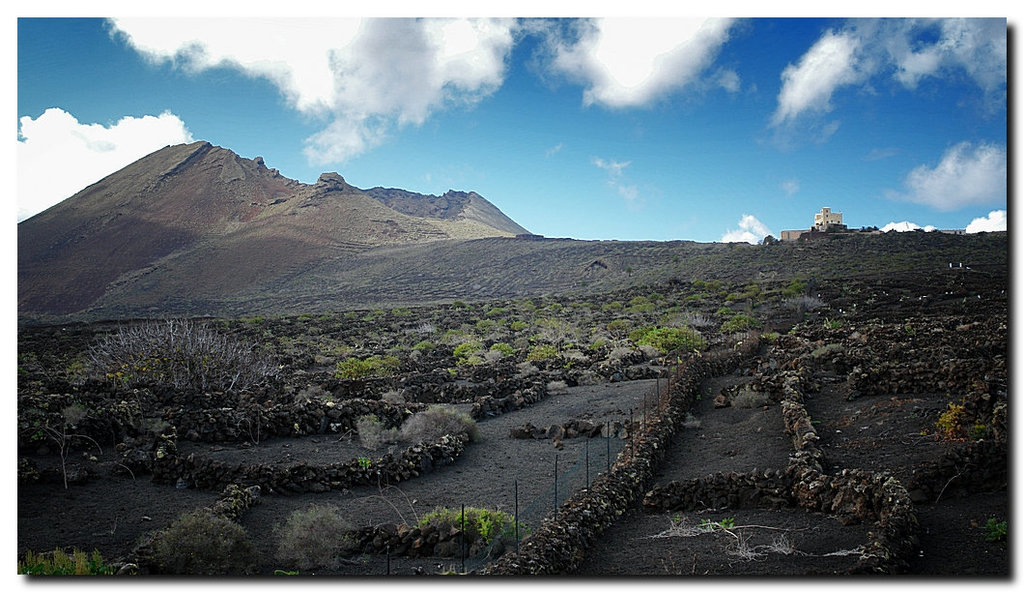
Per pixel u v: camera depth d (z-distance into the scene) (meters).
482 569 10.28
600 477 14.64
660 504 13.94
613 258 151.50
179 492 14.88
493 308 83.88
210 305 169.62
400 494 15.34
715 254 120.81
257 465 15.61
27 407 18.05
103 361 25.92
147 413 20.05
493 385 27.67
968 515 11.13
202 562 10.51
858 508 11.84
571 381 30.53
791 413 18.41
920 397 18.92
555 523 11.49
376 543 11.93
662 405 21.33
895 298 53.78
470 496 15.09
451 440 18.92
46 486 14.73
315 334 61.69
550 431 20.84
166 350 25.86
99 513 13.41
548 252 174.25
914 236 102.69
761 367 28.05
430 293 155.62
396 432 19.91
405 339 57.31
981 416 14.72
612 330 54.34
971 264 75.75
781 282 78.44
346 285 180.38
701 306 66.94
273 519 13.50
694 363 28.52
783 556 10.50
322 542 11.29
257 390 25.22
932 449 14.33
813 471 13.30
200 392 22.77
